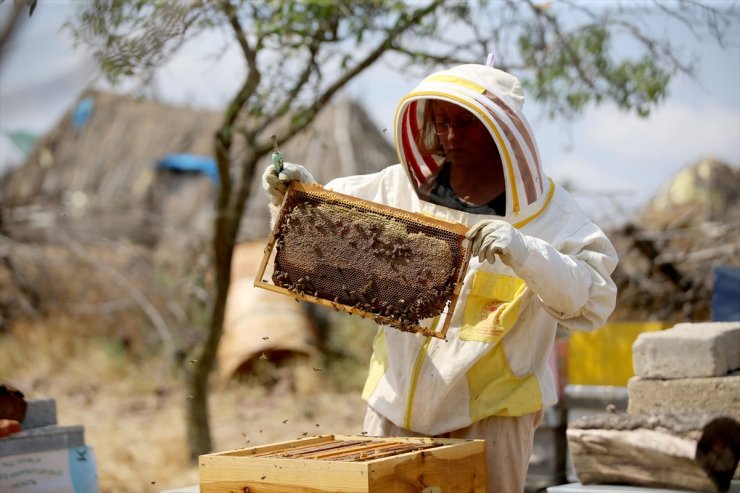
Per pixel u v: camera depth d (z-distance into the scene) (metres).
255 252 13.45
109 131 20.58
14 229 14.49
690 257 10.14
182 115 20.78
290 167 3.38
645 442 3.70
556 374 6.51
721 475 3.70
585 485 3.87
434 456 3.03
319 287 3.24
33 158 20.61
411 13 6.93
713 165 13.27
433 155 3.54
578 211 3.50
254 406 11.09
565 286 3.09
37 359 12.74
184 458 8.44
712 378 4.57
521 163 3.25
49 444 4.79
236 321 12.45
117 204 17.84
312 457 3.05
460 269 3.15
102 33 3.82
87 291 13.73
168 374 12.23
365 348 12.80
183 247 13.62
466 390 3.40
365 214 3.26
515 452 3.41
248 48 6.77
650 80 7.20
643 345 4.76
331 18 6.87
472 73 3.38
